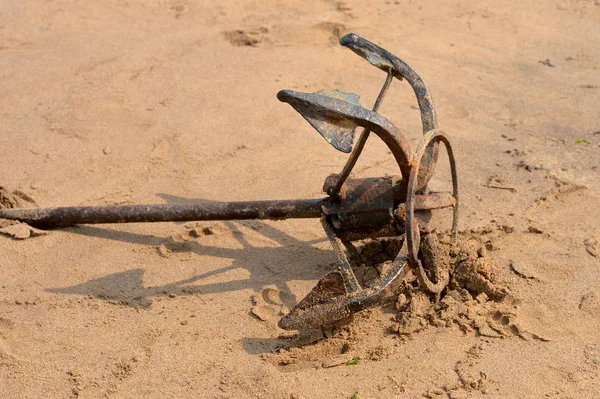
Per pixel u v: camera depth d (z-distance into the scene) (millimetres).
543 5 3371
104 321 2279
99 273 2371
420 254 2273
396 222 2271
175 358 2213
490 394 2129
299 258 2393
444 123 2775
